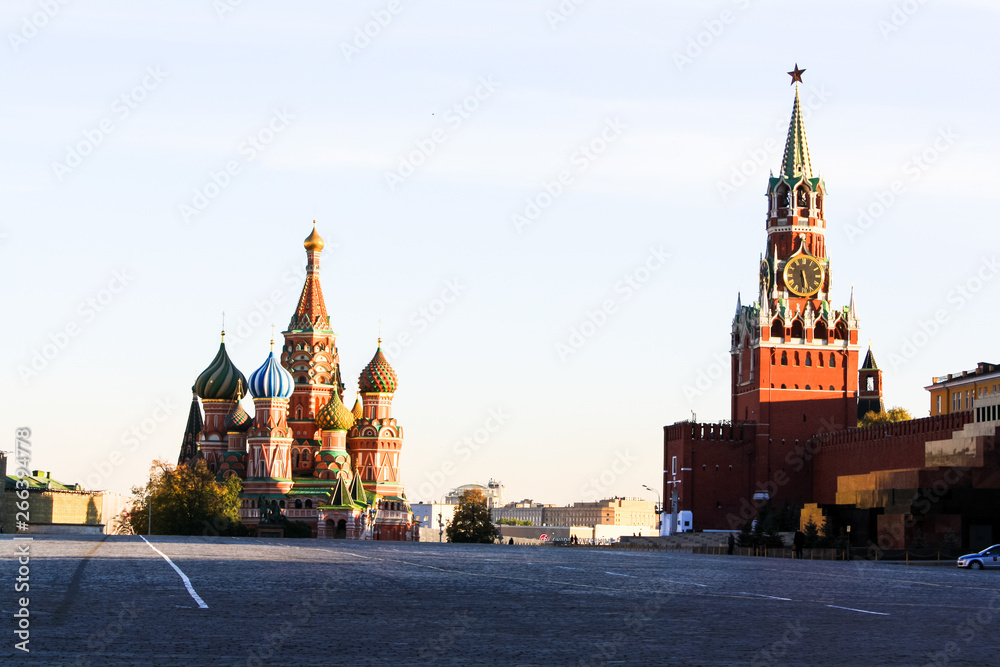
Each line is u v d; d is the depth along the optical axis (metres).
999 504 114.69
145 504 193.50
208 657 18.98
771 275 189.00
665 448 194.00
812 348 186.38
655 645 21.52
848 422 185.75
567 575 46.16
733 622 25.92
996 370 173.25
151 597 29.66
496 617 26.28
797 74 194.62
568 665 18.81
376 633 22.70
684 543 171.12
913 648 21.70
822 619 27.02
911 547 114.19
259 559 54.56
